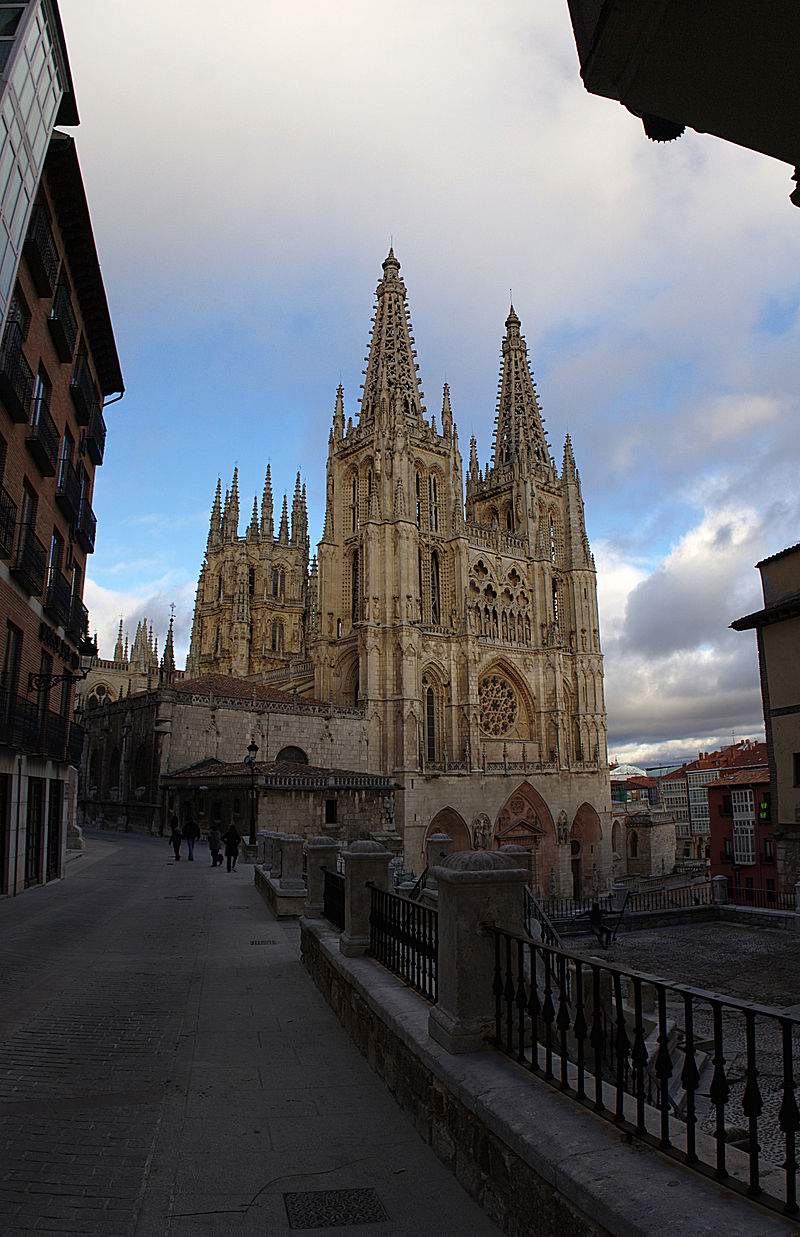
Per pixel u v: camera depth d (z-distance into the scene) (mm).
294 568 117688
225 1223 5805
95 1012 11883
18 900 24469
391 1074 8758
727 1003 4805
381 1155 7113
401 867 40750
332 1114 8109
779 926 29891
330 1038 10883
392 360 91875
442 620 87812
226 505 116312
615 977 5816
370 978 10445
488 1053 7230
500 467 107125
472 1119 6395
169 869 37969
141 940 18500
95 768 78000
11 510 23891
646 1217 4277
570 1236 4816
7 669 25750
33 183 20578
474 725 83250
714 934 29438
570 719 98375
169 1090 8703
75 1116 7844
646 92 4758
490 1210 5953
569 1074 6742
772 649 39125
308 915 16156
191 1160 6926
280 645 112938
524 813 87250
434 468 91562
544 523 104625
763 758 114688
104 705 77312
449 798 78812
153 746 63156
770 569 40062
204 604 115375
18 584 25641
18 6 18719
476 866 7660
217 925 21109
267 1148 7230
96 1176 6523
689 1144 4945
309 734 71562
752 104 4730
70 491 30938
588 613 102438
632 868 106875
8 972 14008
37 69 20016
